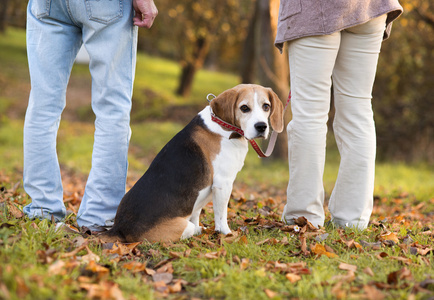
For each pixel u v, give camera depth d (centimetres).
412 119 1191
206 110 333
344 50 329
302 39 318
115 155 325
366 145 337
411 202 586
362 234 339
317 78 320
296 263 269
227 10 1570
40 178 322
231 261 266
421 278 252
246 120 313
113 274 250
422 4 985
